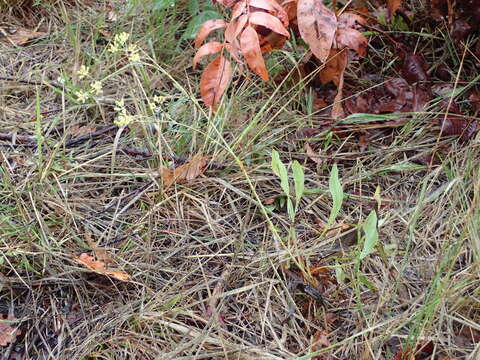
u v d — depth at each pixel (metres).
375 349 0.49
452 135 0.69
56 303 0.54
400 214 0.61
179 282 0.54
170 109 0.70
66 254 0.55
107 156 0.67
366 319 0.50
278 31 0.59
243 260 0.57
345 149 0.71
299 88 0.75
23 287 0.54
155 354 0.49
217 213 0.61
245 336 0.52
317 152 0.69
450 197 0.61
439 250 0.57
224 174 0.65
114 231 0.59
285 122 0.72
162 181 0.61
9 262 0.53
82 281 0.54
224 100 0.71
